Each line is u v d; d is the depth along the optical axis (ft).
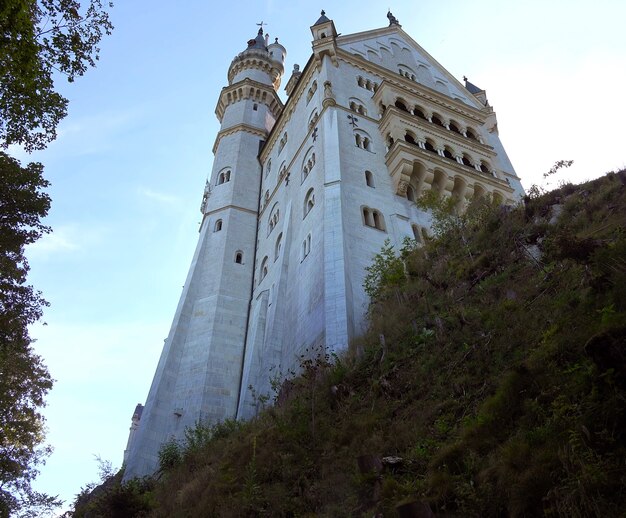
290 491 50.37
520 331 48.49
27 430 88.89
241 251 152.05
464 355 52.13
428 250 90.94
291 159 148.05
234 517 50.52
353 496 41.70
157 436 104.83
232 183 171.53
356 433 51.98
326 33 158.92
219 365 120.57
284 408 69.62
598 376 31.01
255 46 238.48
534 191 82.99
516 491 29.14
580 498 25.81
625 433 27.76
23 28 45.60
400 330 68.49
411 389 53.78
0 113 53.93
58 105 55.88
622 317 32.50
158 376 116.98
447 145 133.90
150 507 69.26
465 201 120.88
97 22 53.21
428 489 35.27
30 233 72.74
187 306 134.21
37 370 92.38
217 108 215.10
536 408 34.14
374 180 119.24
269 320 115.55
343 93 140.77
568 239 53.01
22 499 87.76
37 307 75.15
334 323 83.92
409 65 177.99
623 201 61.98
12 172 70.13
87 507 82.07
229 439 76.69
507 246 72.79
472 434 37.73
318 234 104.99
